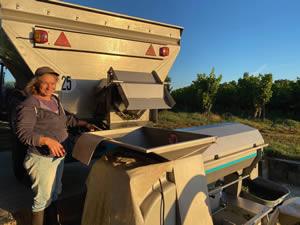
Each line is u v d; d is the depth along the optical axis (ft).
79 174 11.33
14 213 7.71
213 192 9.64
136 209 5.49
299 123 41.81
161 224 6.05
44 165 6.70
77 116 10.57
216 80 52.90
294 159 18.43
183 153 6.54
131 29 11.18
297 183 16.63
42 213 7.03
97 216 6.28
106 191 6.13
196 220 6.89
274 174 17.71
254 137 11.58
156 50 12.32
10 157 14.48
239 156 10.46
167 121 42.96
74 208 9.03
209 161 9.01
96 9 10.05
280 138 28.22
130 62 11.69
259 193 12.98
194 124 39.93
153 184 6.14
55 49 9.59
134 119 11.42
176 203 6.52
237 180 11.24
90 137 6.32
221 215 10.19
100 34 10.38
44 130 6.73
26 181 10.18
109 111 10.55
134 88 9.95
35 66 9.27
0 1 8.23
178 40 13.15
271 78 46.47
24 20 8.76
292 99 51.96
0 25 8.31
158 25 12.09
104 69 11.02
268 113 56.49
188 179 6.91
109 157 6.94
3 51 10.29
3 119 23.58
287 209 8.94
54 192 7.45
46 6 9.07
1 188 9.68
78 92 10.44
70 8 9.56
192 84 62.64
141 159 6.79
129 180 5.58
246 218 9.98
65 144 7.22
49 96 7.08
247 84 56.13
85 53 10.32
